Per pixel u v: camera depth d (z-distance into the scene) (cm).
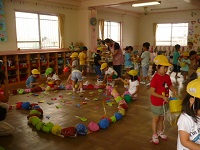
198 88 112
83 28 838
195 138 119
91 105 404
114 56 597
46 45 753
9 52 608
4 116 271
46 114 354
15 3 627
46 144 250
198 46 1048
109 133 280
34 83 527
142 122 319
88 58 830
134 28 1197
